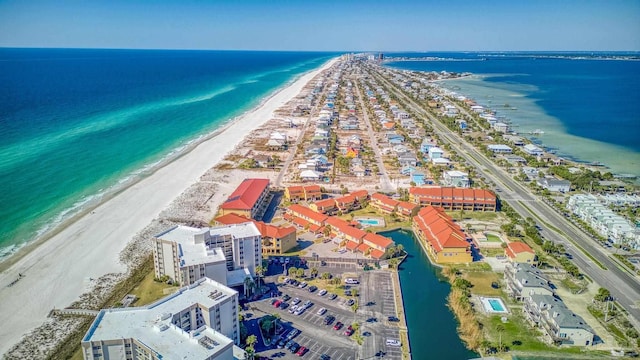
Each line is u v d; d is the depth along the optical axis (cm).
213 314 11475
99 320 10738
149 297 14262
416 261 17450
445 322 13700
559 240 18962
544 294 14238
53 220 19725
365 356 11981
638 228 18925
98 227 19200
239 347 11825
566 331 12456
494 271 16488
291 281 15550
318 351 12119
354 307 13900
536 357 12031
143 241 18050
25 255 16788
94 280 15262
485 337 12838
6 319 13188
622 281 15812
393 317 13688
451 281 15950
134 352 10231
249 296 14625
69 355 11712
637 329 13175
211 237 15088
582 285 15525
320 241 18738
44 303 13962
